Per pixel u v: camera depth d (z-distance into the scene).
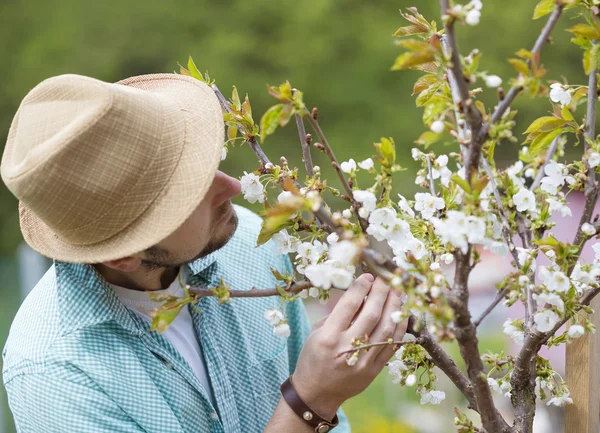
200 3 8.23
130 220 1.11
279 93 0.94
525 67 0.87
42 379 1.22
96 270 1.25
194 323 1.36
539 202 1.15
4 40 8.55
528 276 1.00
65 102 1.11
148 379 1.26
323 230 1.09
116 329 1.26
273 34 8.02
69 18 8.39
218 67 7.73
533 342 1.06
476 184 0.89
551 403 1.16
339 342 1.14
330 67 7.77
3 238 8.12
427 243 1.08
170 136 1.13
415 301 0.87
